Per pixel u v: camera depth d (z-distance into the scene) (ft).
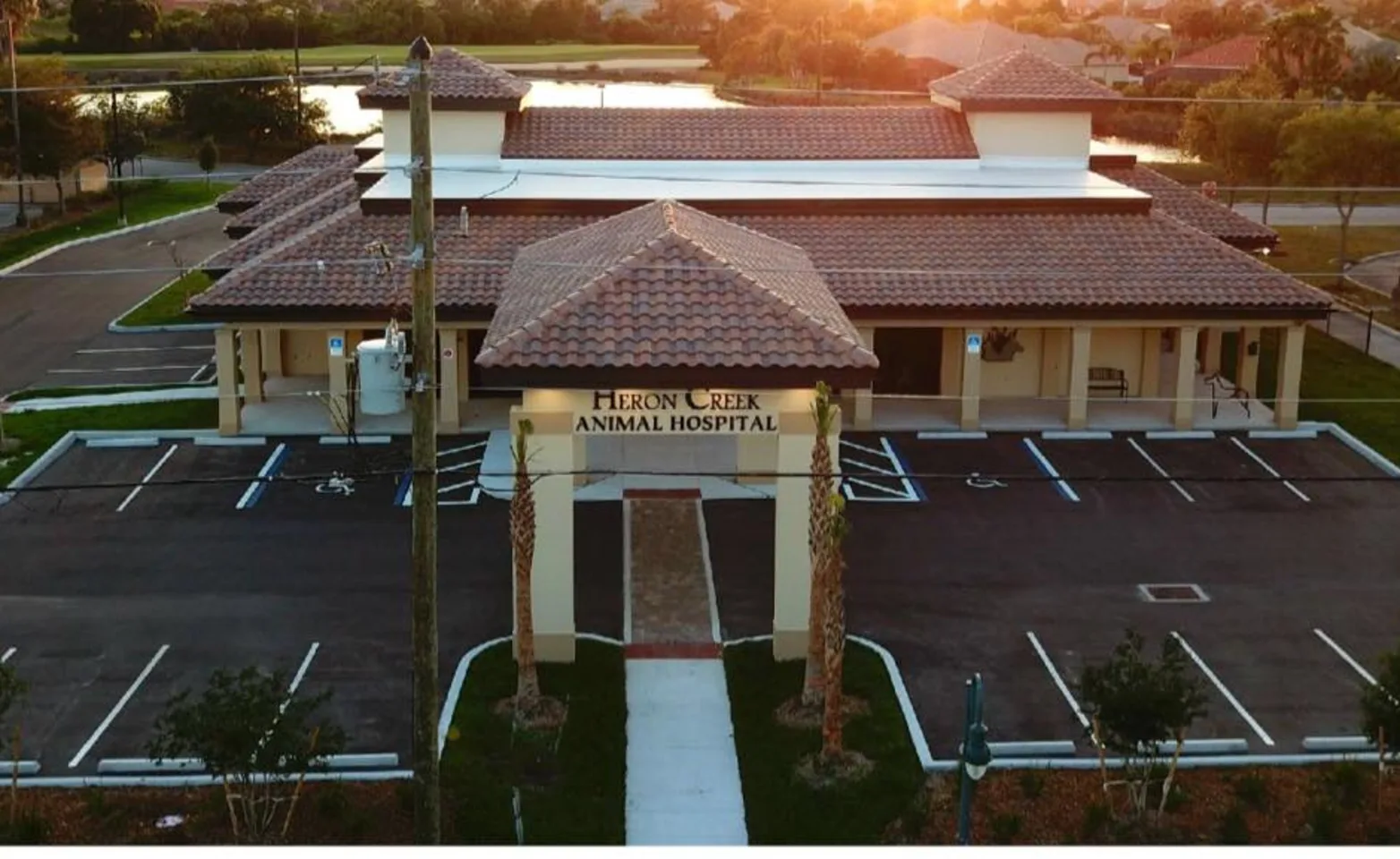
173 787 70.59
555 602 83.66
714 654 86.74
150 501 111.24
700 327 82.58
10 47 246.68
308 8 433.89
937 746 75.41
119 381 145.48
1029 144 150.92
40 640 87.61
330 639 88.02
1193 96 354.13
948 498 112.57
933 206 135.85
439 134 147.02
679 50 501.97
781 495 83.25
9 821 66.49
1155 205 148.87
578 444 113.91
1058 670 84.58
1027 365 136.87
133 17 403.95
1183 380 127.85
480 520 107.34
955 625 90.53
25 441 124.16
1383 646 88.33
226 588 95.50
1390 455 123.13
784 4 494.18
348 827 66.59
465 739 75.10
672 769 74.33
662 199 130.82
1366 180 197.88
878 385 135.85
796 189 139.74
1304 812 69.05
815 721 77.30
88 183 261.44
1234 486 116.37
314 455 121.49
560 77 387.55
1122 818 68.03
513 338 81.35
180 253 211.61
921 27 428.97
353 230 131.34
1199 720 78.79
